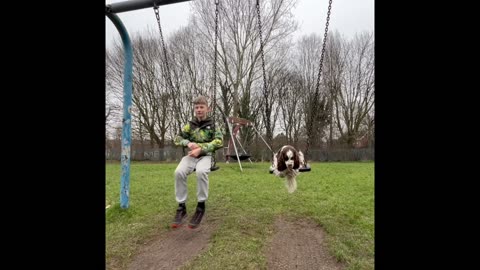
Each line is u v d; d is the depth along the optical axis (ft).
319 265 9.05
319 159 82.23
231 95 75.92
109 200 16.42
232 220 12.59
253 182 23.29
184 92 79.41
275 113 86.17
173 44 79.92
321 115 87.10
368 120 89.92
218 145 12.27
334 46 90.48
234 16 72.13
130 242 10.69
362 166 50.44
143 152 78.89
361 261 8.98
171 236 11.28
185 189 12.10
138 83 80.59
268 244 10.39
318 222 12.33
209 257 9.46
